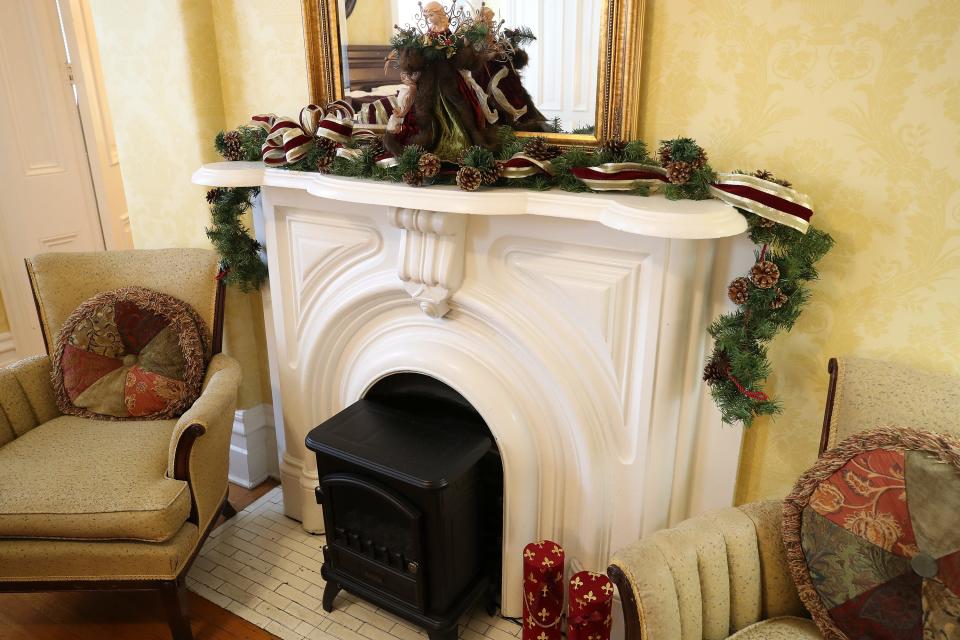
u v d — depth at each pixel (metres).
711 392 1.50
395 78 1.80
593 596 1.58
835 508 1.30
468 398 1.79
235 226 2.12
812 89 1.37
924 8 1.24
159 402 2.09
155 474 1.83
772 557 1.41
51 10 3.18
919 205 1.34
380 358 1.95
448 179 1.62
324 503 1.87
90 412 2.11
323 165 1.78
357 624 1.94
